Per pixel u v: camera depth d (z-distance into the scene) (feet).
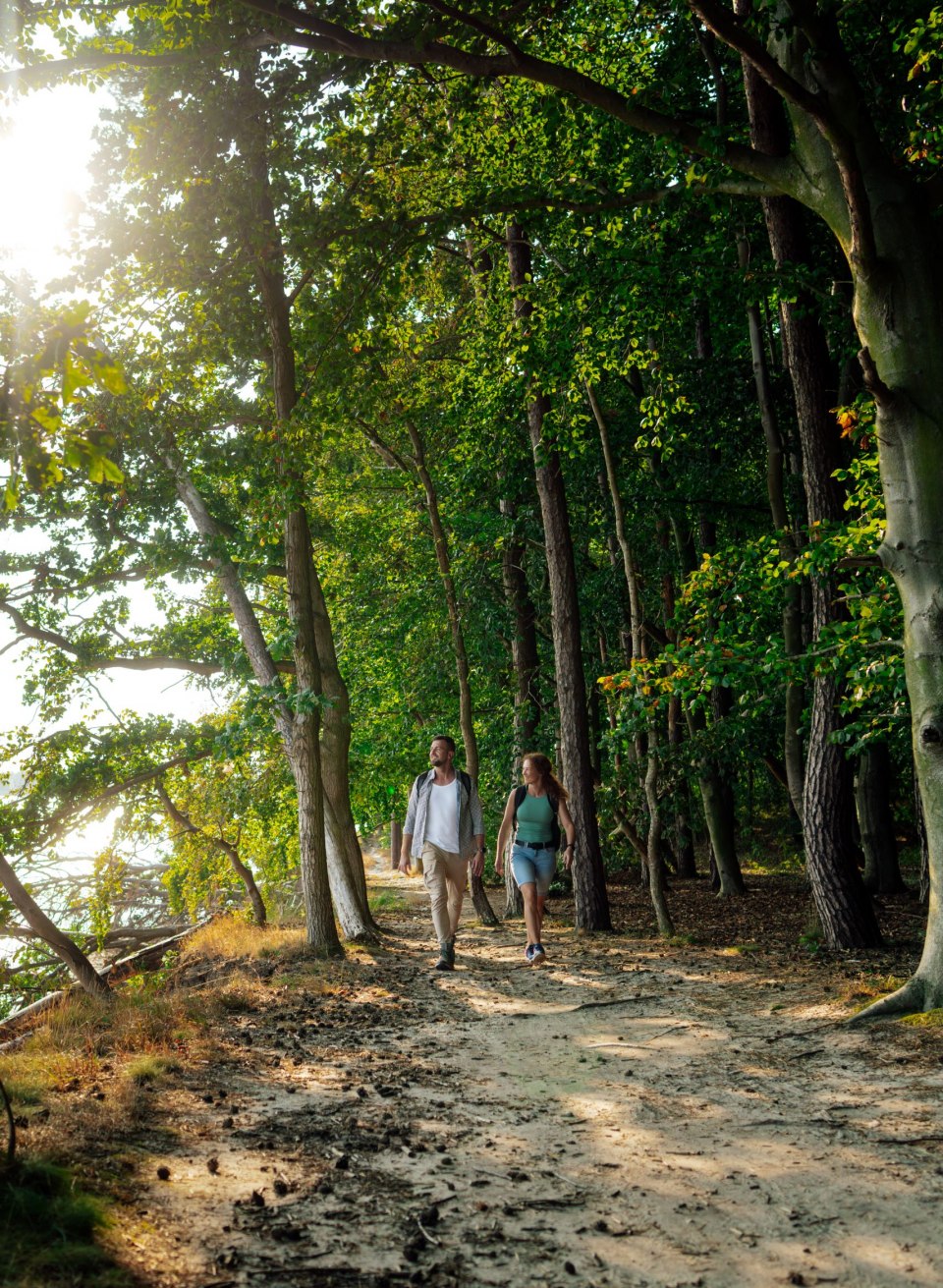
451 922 33.24
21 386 9.80
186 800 54.39
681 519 61.31
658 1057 19.54
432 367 59.93
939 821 21.53
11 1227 9.86
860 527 29.48
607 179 35.45
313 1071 18.62
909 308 22.52
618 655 76.79
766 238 46.47
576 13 43.78
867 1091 16.38
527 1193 12.24
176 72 32.40
